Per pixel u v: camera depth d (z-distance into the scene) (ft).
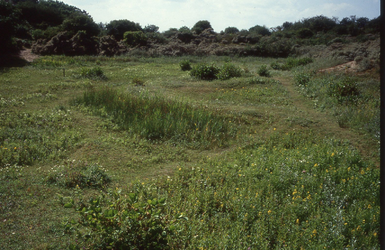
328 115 41.24
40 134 30.01
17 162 23.94
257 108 43.88
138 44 128.06
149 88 54.60
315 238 15.39
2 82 55.11
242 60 115.03
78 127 33.17
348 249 14.23
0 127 30.60
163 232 13.10
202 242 14.30
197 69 68.54
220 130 34.88
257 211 17.80
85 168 23.39
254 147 30.73
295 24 190.80
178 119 34.88
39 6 145.48
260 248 14.46
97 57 101.50
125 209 14.21
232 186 21.62
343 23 180.24
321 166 24.93
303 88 54.49
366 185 21.79
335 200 19.19
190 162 27.17
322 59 76.95
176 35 154.30
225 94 52.65
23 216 16.01
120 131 33.09
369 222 17.01
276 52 130.41
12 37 101.40
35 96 44.98
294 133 34.45
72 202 13.78
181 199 19.51
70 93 49.08
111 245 12.76
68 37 113.70
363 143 31.91
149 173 24.06
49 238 14.34
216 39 157.69
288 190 20.88
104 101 40.40
